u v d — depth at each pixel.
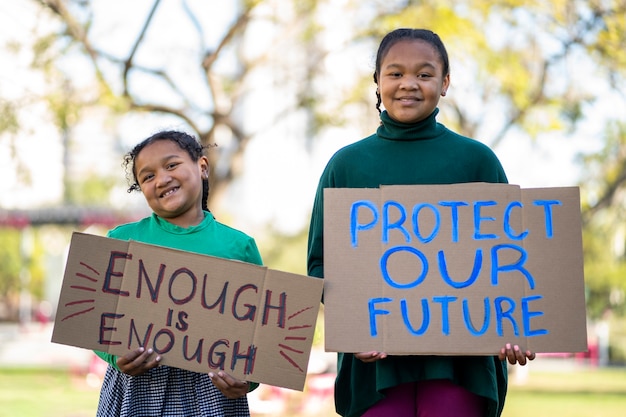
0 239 41.53
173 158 4.70
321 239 4.80
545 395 18.66
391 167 4.67
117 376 4.64
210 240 4.76
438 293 4.42
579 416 14.73
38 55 15.68
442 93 4.70
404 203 4.48
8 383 19.56
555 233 4.43
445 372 4.43
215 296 4.48
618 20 16.33
